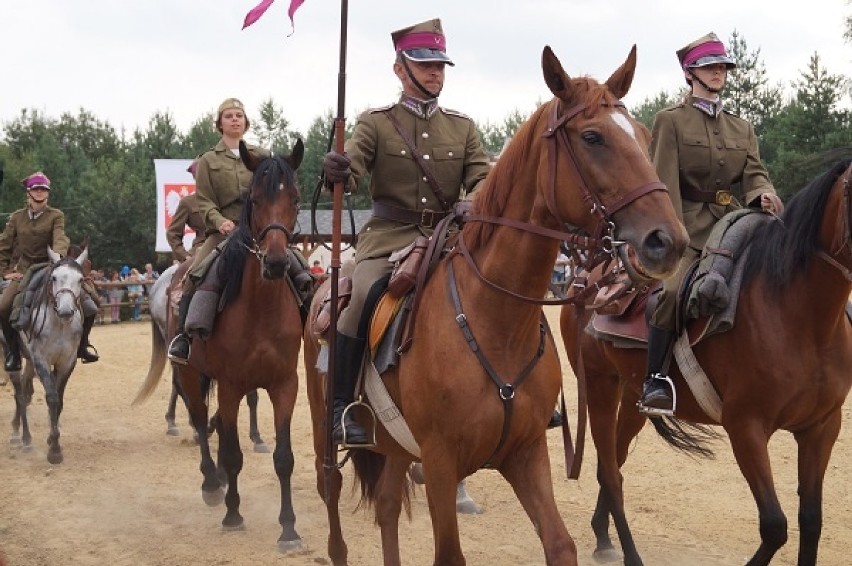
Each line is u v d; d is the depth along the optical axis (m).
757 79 35.09
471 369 3.82
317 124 50.88
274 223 6.30
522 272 3.78
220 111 7.52
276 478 8.10
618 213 3.37
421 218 4.61
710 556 5.81
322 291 5.35
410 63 4.62
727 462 8.19
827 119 25.53
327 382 4.50
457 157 4.67
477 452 3.86
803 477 4.82
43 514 7.05
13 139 61.38
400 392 4.17
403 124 4.65
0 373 14.05
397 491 4.88
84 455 9.17
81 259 9.87
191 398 7.33
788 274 4.65
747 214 5.16
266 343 6.61
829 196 4.60
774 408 4.70
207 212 7.21
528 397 3.87
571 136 3.52
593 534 6.38
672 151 5.53
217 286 6.71
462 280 3.97
